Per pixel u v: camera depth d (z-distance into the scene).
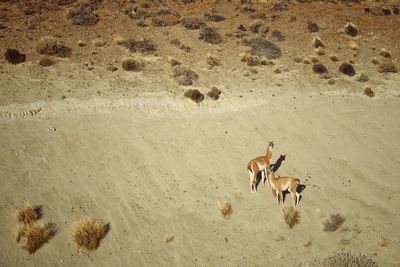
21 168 16.55
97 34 27.33
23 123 18.64
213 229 15.16
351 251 14.49
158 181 16.91
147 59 25.33
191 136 19.34
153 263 13.84
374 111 22.55
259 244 14.70
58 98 20.56
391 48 29.95
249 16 32.09
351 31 31.17
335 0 36.84
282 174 17.67
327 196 16.78
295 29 31.05
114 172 17.05
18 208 14.79
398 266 14.00
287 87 23.98
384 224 15.69
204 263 13.96
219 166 17.86
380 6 36.44
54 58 23.89
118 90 21.94
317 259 14.20
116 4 31.91
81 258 13.76
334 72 26.17
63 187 16.09
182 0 33.69
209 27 29.83
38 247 13.87
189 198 16.30
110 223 14.98
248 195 16.56
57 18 28.75
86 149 17.84
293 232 15.19
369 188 17.34
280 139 19.72
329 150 19.33
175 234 14.86
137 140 18.70
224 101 22.05
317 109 22.17
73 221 14.88
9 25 26.78
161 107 21.00
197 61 25.78
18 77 21.66
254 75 24.92
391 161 18.95
